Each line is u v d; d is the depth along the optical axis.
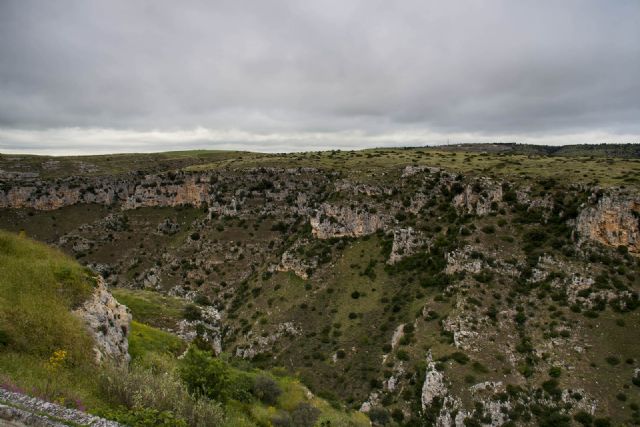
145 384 16.59
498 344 53.78
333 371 62.50
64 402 13.70
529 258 64.81
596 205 63.50
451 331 57.09
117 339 23.17
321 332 72.38
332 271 85.75
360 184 98.56
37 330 17.78
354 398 55.94
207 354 22.70
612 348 49.81
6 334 16.64
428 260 76.38
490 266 65.56
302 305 80.06
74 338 18.66
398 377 55.06
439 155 125.38
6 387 13.41
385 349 62.41
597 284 57.25
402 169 102.25
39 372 15.48
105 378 16.62
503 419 45.16
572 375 47.78
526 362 50.84
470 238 71.19
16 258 23.11
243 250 106.38
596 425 42.47
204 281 101.56
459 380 49.25
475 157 116.88
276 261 96.12
